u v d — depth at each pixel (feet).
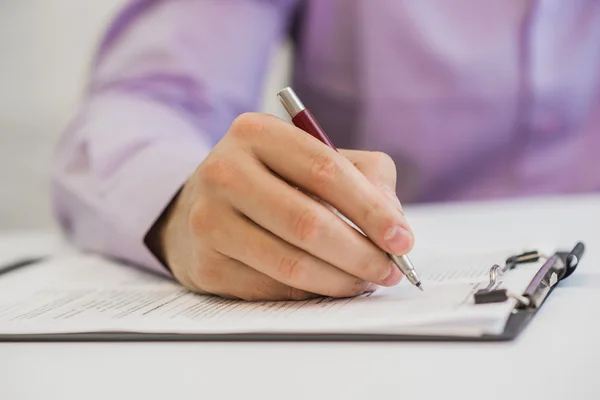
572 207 3.05
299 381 1.17
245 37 3.73
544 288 1.56
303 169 1.54
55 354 1.40
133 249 2.14
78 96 6.42
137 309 1.68
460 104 3.89
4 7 6.43
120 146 2.48
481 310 1.35
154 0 3.63
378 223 1.51
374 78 3.97
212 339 1.43
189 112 3.26
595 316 1.43
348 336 1.36
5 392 1.20
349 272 1.58
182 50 3.42
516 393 1.06
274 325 1.43
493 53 3.83
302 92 4.23
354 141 4.09
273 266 1.59
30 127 6.48
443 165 3.97
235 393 1.13
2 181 6.43
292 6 4.09
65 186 2.72
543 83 3.81
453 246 2.32
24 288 2.05
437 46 3.86
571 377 1.10
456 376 1.14
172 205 2.02
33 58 6.48
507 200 3.87
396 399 1.06
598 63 3.86
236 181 1.57
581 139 3.91
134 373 1.26
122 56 3.40
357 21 3.97
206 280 1.72
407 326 1.34
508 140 3.91
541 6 3.73
